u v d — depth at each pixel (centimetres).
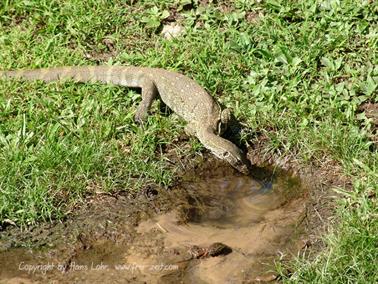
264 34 1223
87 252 945
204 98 1108
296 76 1150
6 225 973
